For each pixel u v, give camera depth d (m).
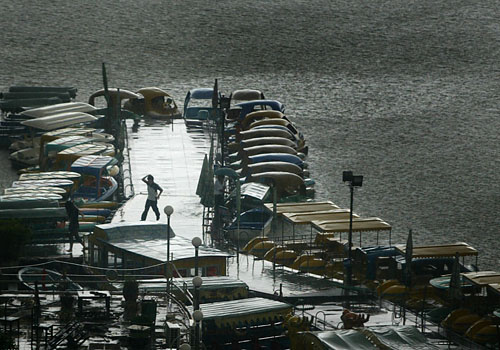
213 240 156.38
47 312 101.62
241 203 173.25
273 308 112.62
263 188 176.12
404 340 98.69
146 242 132.75
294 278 138.88
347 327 116.94
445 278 130.88
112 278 118.81
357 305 129.75
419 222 187.62
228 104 187.38
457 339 119.88
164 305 106.12
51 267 132.50
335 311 126.69
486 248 174.62
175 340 91.88
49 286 112.38
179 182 197.38
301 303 128.50
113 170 190.88
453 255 136.50
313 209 159.00
